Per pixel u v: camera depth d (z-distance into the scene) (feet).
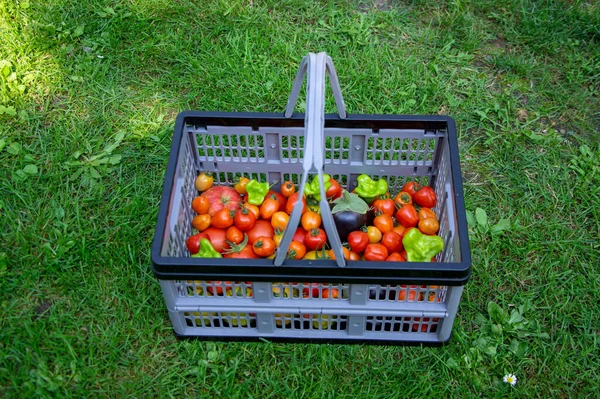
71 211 3.99
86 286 3.64
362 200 3.68
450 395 3.33
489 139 4.53
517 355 3.45
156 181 4.21
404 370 3.39
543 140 4.54
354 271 2.97
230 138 3.78
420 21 5.33
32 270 3.66
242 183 3.86
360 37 5.11
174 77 4.81
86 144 4.34
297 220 2.76
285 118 3.66
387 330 3.56
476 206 4.18
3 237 3.82
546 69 5.01
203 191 3.91
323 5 5.38
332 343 3.47
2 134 4.38
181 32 5.09
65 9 5.18
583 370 3.43
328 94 4.72
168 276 3.01
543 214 4.15
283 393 3.30
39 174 4.14
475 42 5.14
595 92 4.88
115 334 3.46
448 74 4.95
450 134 3.56
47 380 3.24
